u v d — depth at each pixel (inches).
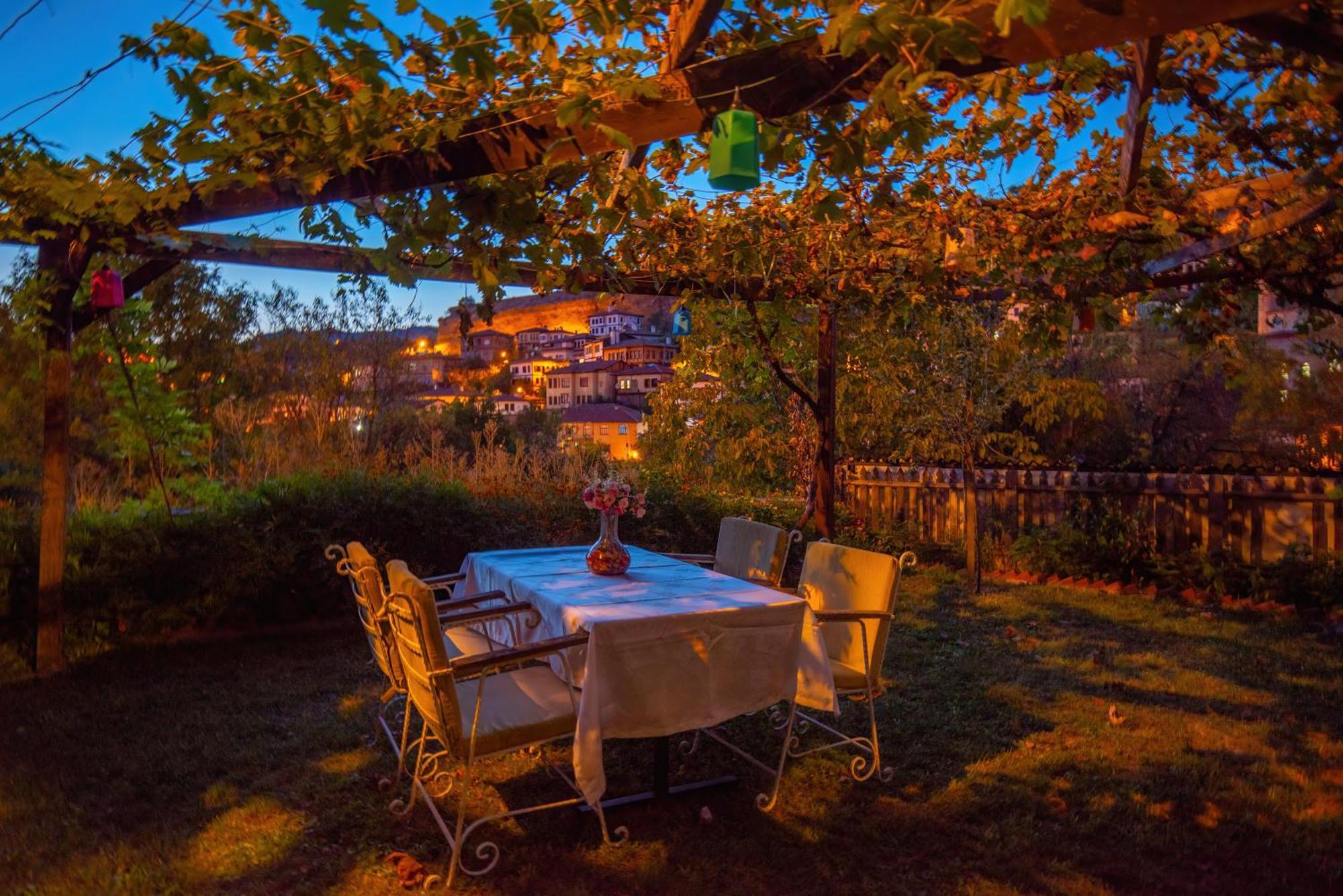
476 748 120.6
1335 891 118.2
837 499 424.8
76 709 182.1
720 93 95.3
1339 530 300.4
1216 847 129.3
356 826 133.5
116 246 169.0
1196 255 163.5
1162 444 454.0
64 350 203.3
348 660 219.3
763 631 138.6
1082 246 173.2
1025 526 369.1
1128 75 141.1
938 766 157.6
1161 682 206.1
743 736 171.5
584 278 187.3
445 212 123.2
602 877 120.0
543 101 110.3
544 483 320.5
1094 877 121.2
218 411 323.9
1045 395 379.2
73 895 112.9
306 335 347.3
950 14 75.3
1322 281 184.2
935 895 116.4
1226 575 295.4
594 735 122.2
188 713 180.7
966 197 177.2
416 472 297.9
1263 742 169.0
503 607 152.3
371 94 104.0
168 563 229.1
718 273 211.0
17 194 154.8
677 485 348.2
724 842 129.4
